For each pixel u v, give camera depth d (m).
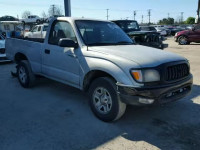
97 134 3.59
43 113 4.40
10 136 3.53
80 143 3.34
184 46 17.98
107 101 3.88
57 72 4.84
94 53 4.00
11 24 29.16
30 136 3.53
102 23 5.05
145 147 3.25
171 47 17.23
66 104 4.87
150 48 4.53
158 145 3.30
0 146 3.26
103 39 4.64
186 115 4.31
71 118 4.17
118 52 3.89
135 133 3.63
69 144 3.31
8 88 6.08
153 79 3.47
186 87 4.05
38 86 6.20
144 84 3.43
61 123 3.97
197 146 3.27
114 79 3.75
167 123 3.99
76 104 4.87
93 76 4.22
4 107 4.71
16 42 6.23
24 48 5.90
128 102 3.49
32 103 4.94
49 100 5.12
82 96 5.39
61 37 4.77
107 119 3.91
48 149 3.19
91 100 4.16
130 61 3.55
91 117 4.21
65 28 4.73
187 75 4.05
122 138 3.48
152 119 4.14
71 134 3.59
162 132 3.67
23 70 6.00
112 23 5.37
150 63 3.53
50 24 5.11
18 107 4.71
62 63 4.67
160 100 3.50
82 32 4.47
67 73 4.58
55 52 4.80
